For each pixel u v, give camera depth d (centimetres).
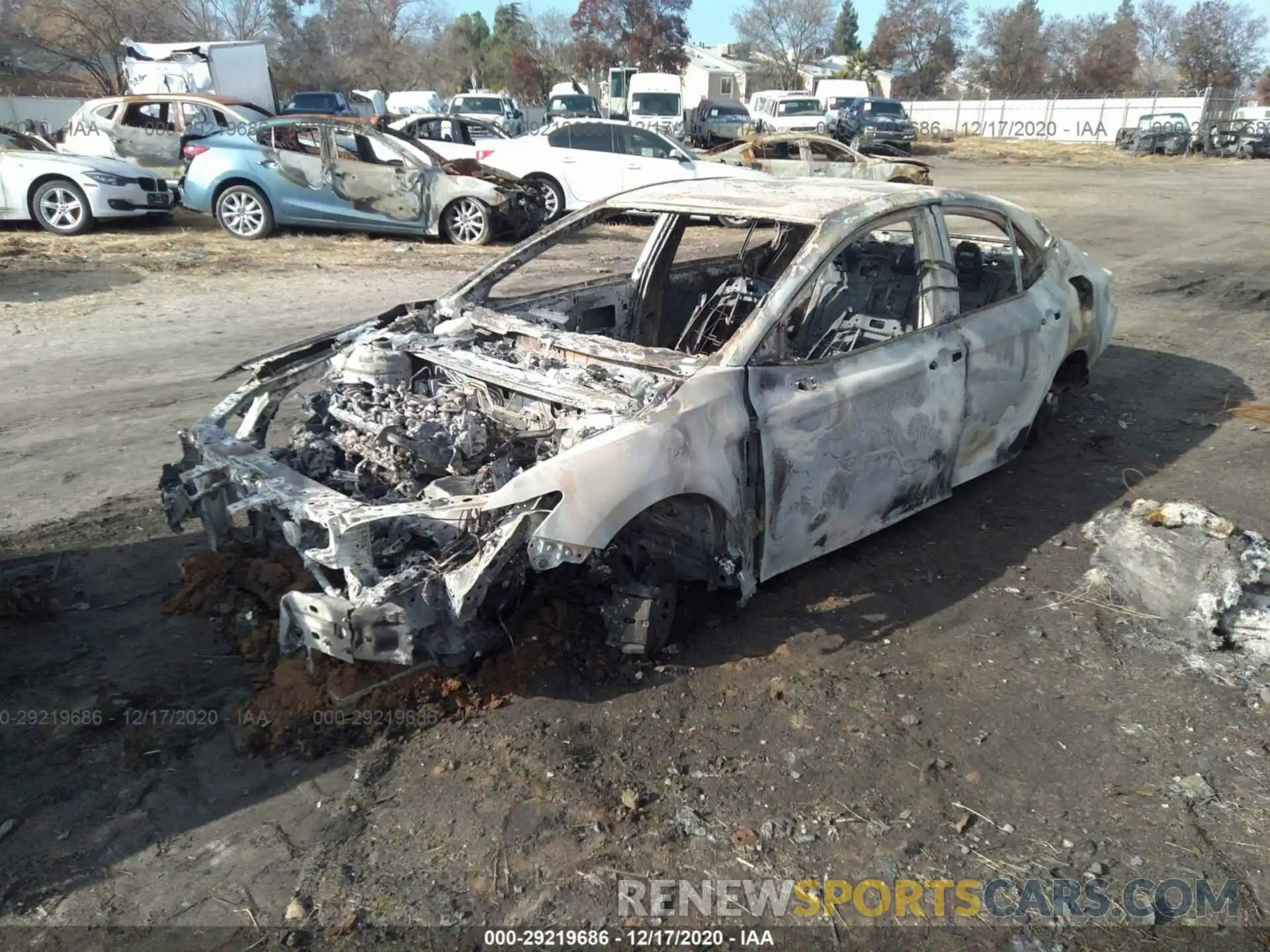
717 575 359
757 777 297
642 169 1449
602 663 350
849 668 353
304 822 278
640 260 510
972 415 445
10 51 3597
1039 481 518
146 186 1298
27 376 700
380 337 420
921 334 417
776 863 265
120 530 455
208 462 359
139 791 289
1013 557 437
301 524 315
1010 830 277
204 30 4200
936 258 432
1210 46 6312
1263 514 469
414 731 315
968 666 355
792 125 2919
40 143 1327
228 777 296
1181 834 274
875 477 397
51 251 1141
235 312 900
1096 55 6322
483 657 346
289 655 343
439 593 297
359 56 5306
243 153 1270
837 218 394
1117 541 439
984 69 6631
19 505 482
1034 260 514
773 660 356
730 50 7362
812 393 365
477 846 269
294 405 628
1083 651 364
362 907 249
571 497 298
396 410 370
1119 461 544
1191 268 1131
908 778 297
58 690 335
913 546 447
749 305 506
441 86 6344
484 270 464
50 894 253
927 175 1627
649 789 291
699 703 331
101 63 3547
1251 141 3325
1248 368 720
